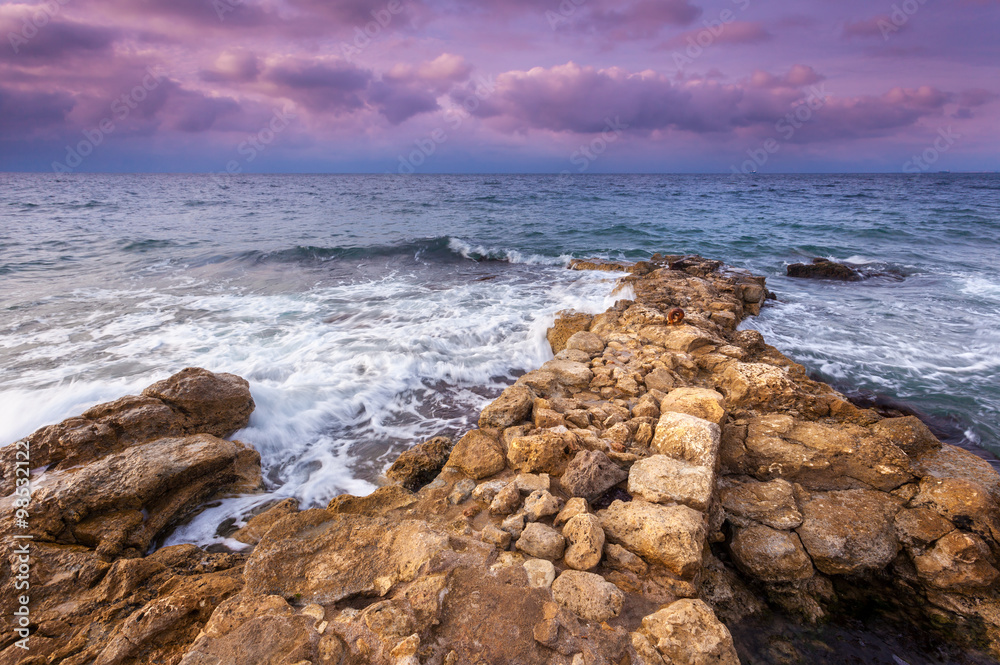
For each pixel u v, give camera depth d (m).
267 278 15.48
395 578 3.33
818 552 4.21
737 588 4.21
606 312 10.40
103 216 31.08
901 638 3.91
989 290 14.45
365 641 2.80
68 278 14.78
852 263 18.39
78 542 4.12
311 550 3.57
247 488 5.27
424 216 32.03
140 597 3.49
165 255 18.55
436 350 8.96
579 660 2.74
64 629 3.20
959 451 5.17
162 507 4.58
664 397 6.12
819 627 3.98
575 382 6.90
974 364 9.08
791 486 4.82
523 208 37.12
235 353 8.63
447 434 6.45
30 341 9.26
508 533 3.82
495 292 13.59
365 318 10.92
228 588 3.48
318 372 7.90
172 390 5.82
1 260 16.67
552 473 4.82
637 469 4.56
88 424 5.24
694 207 38.19
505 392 6.25
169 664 2.91
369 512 4.38
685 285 12.84
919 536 4.26
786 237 23.86
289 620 2.96
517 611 3.05
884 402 7.71
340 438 6.39
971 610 3.93
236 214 33.03
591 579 3.28
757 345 8.75
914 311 12.48
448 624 2.95
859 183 105.38
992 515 4.24
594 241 22.78
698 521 3.83
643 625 3.03
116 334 9.71
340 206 38.81
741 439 5.46
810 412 6.03
